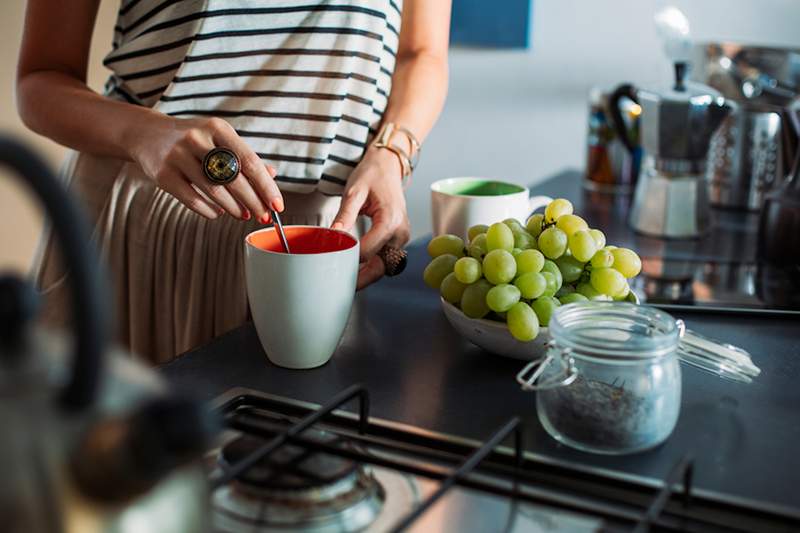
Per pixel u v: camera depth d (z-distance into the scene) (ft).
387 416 2.51
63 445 1.28
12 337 1.31
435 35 4.31
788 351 3.15
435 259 3.05
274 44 3.83
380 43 3.86
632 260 2.93
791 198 4.46
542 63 7.34
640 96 5.32
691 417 2.57
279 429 2.26
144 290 4.02
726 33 6.79
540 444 2.36
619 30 7.04
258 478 1.97
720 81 6.08
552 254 2.84
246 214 3.37
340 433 2.39
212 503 1.92
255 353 2.97
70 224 1.25
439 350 3.05
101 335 1.27
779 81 5.89
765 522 2.04
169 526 1.39
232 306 3.90
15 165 1.24
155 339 4.10
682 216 5.19
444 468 2.18
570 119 7.39
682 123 5.03
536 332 2.70
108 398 1.35
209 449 2.17
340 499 1.94
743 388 2.79
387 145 3.79
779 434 2.47
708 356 2.93
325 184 4.04
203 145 3.28
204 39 3.80
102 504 1.29
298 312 2.72
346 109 3.93
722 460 2.31
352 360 2.94
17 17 7.18
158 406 1.28
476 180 4.09
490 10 7.27
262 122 3.92
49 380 1.31
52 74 3.88
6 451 1.26
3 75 7.26
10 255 7.68
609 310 2.44
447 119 7.76
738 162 5.95
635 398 2.27
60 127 3.69
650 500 2.11
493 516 1.93
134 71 4.02
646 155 5.37
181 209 3.91
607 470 2.22
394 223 3.53
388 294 3.66
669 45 6.12
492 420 2.50
